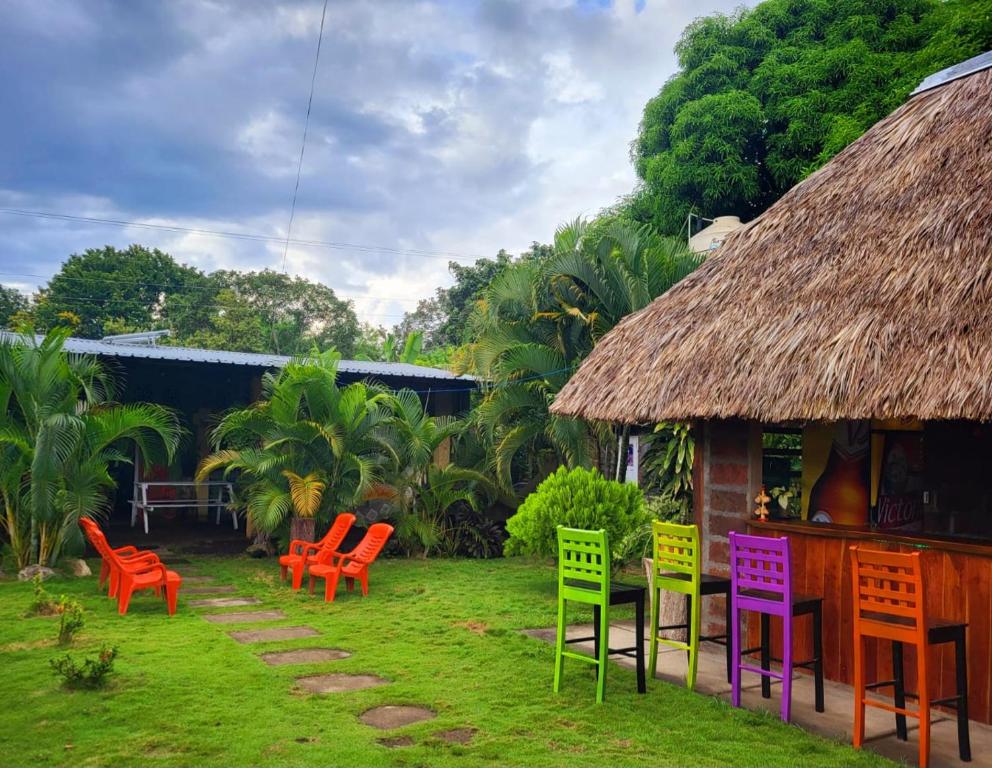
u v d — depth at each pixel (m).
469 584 10.64
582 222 14.84
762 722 5.34
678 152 20.62
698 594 6.08
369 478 11.84
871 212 6.47
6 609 8.57
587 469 12.95
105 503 11.15
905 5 19.80
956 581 5.55
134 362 13.85
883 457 6.78
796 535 6.62
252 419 12.26
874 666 6.04
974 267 5.27
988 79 6.84
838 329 5.62
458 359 16.36
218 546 13.72
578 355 13.77
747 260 7.14
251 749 4.68
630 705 5.66
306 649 7.14
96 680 5.82
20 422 11.05
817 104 19.23
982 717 5.38
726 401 5.89
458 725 5.20
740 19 22.28
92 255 37.88
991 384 4.61
